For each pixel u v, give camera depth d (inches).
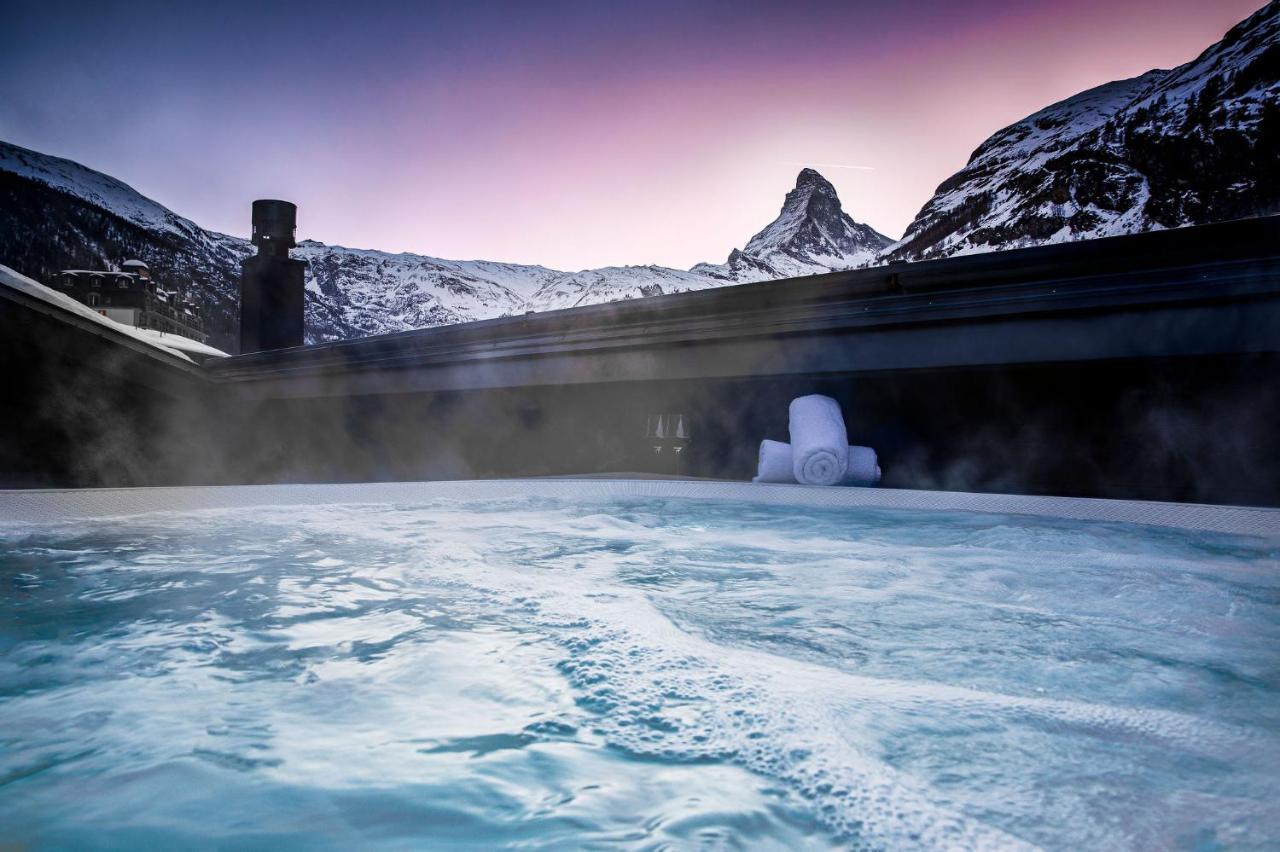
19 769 49.7
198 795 46.1
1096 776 49.4
